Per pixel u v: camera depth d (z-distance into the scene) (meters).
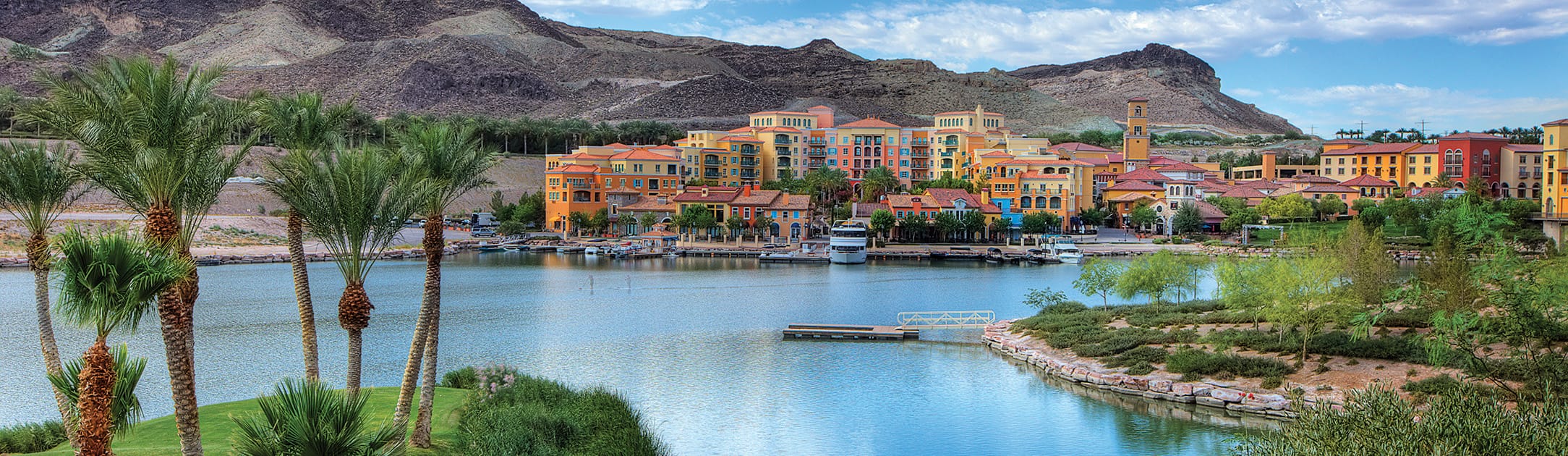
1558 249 109.62
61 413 45.66
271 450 35.84
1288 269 81.94
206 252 187.38
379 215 47.72
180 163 38.97
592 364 89.94
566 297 139.38
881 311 127.56
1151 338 86.94
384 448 38.91
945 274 176.38
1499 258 63.75
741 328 111.69
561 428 54.03
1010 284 159.12
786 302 136.12
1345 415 43.62
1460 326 60.94
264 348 94.69
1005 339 97.62
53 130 41.88
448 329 110.00
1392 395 44.00
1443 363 64.44
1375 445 39.94
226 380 80.50
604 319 118.06
